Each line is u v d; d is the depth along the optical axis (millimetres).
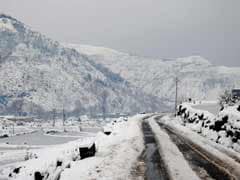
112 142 21078
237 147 18531
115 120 43344
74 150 17906
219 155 16641
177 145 20047
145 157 15875
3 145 66938
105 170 12945
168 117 51375
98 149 18141
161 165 14039
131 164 14195
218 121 23703
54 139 88062
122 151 17438
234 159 15586
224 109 24406
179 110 48875
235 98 41281
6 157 44312
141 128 31219
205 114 30297
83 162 14625
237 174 12547
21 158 43031
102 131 28594
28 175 17875
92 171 12789
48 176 15211
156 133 26641
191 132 28219
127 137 23688
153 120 43812
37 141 81438
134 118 48250
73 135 103938
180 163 14523
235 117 20891
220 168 13570
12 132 113812
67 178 11875
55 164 16609
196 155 16594
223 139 21094
